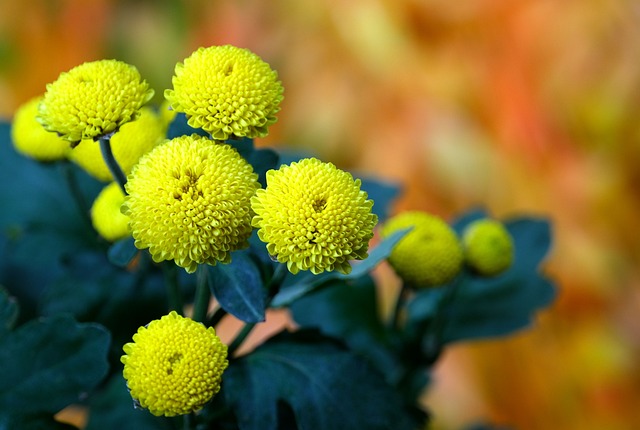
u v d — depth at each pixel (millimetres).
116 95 354
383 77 839
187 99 352
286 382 375
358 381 378
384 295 803
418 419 427
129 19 810
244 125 352
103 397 425
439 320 449
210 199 337
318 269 340
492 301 471
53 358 382
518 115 847
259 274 363
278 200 340
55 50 811
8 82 814
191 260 343
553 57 832
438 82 842
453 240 429
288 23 827
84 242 449
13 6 796
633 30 814
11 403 378
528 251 484
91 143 391
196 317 374
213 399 381
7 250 479
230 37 825
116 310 427
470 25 830
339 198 340
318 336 387
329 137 848
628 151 844
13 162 463
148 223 339
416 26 832
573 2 816
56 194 460
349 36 831
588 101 832
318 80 840
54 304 425
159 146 347
